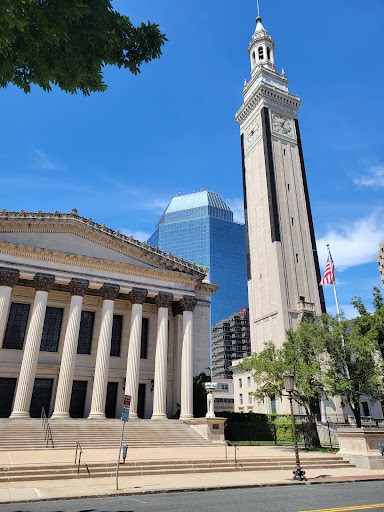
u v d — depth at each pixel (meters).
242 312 173.50
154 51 11.77
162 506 12.40
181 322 47.84
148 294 43.97
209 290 51.62
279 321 67.50
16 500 13.16
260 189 82.31
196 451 28.56
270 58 100.12
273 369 35.97
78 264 40.97
